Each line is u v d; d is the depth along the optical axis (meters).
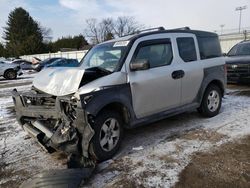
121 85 3.76
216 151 3.80
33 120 4.11
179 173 3.24
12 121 5.98
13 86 13.45
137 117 4.08
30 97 3.99
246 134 4.41
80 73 3.54
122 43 4.22
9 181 3.26
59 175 3.01
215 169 3.29
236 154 3.68
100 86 3.52
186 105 4.92
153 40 4.35
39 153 4.05
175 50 4.67
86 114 3.32
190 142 4.19
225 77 5.72
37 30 78.12
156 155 3.77
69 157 3.40
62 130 3.41
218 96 5.58
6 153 4.11
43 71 4.50
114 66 3.97
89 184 3.09
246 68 8.72
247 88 8.74
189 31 5.09
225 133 4.51
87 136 3.33
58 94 3.58
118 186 3.03
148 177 3.19
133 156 3.77
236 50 10.20
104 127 3.61
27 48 64.75
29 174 3.41
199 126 4.95
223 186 2.93
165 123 5.22
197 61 5.05
